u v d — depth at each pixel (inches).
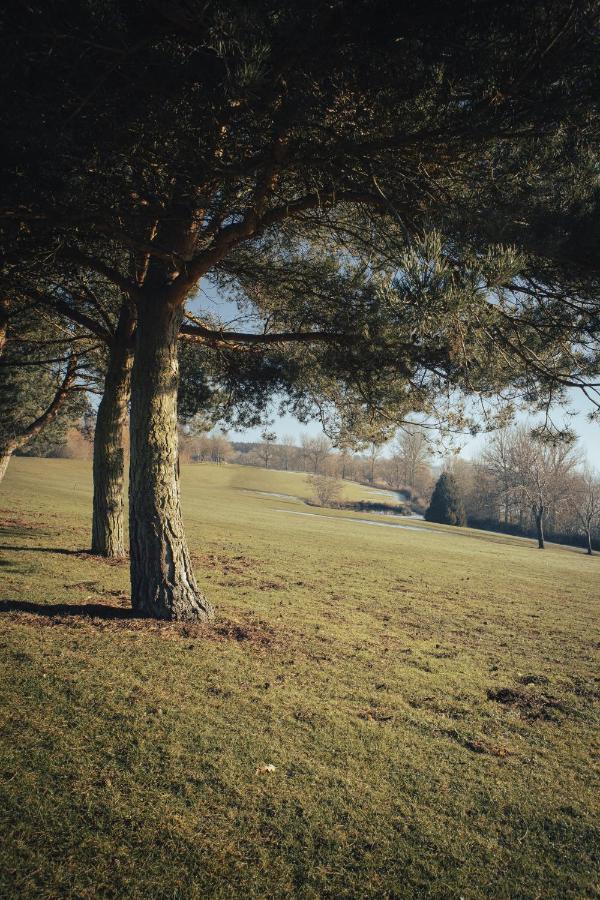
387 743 172.1
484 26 141.5
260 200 210.5
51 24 146.6
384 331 231.3
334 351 303.1
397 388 303.9
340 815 134.0
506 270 138.2
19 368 562.9
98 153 178.1
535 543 1711.4
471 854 125.0
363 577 503.8
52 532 562.6
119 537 454.0
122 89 165.8
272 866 115.6
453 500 2011.6
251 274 310.0
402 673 238.5
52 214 200.1
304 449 3641.7
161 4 145.1
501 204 176.6
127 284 269.6
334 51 152.3
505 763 167.9
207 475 2938.0
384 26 145.7
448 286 135.0
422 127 174.7
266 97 159.2
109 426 445.4
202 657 222.2
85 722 163.3
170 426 269.4
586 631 370.9
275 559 553.9
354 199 216.7
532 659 287.0
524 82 154.2
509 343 250.5
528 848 128.6
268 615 312.7
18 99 158.7
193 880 109.7
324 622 314.3
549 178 169.8
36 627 237.3
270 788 141.8
